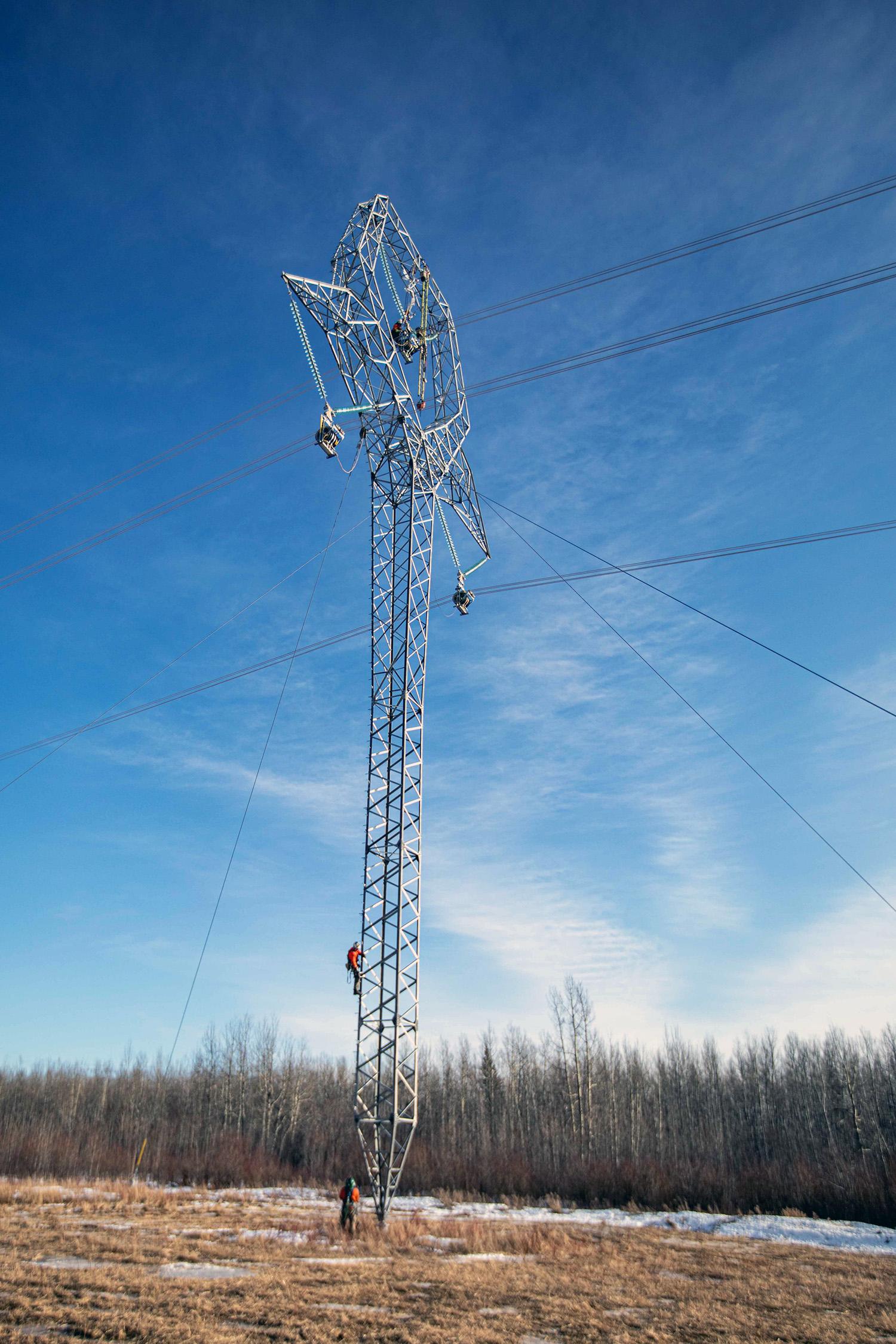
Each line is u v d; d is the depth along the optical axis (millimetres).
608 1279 24109
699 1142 73312
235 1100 97562
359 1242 28703
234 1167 72875
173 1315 16109
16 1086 109750
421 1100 90750
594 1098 82375
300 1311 17125
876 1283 25719
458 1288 20844
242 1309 17094
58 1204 38438
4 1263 21000
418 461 37906
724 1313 19531
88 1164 75500
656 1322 18172
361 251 36781
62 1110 100938
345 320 35750
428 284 39688
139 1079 109250
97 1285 18531
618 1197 59312
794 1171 58281
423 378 39656
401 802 33906
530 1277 23391
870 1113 74375
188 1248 25234
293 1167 79125
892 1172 51406
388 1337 15539
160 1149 80312
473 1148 74500
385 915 32969
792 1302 21484
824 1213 52188
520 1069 91812
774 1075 83688
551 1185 62406
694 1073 85500
